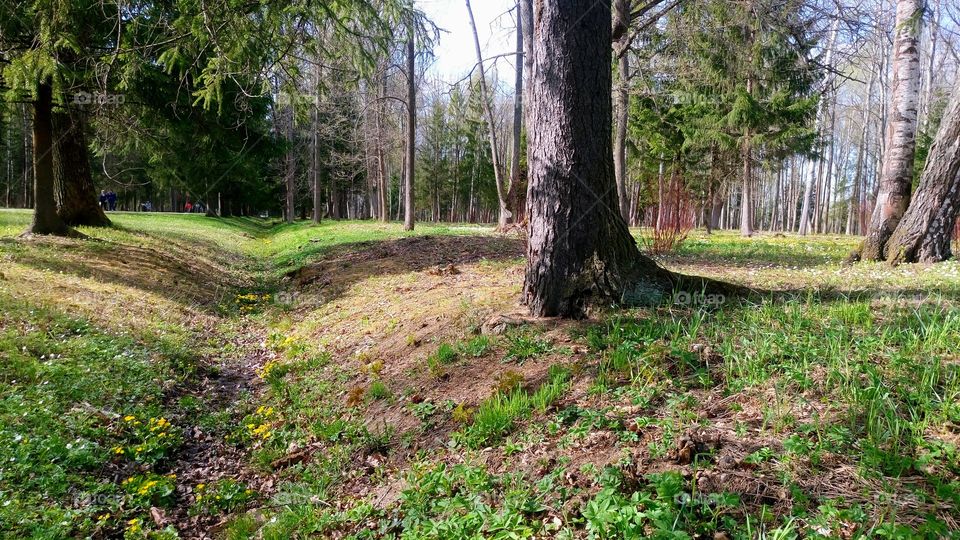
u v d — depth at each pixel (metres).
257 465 4.36
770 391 3.47
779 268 8.84
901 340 3.92
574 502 2.73
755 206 54.31
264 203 45.75
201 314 8.77
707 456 2.88
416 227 24.05
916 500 2.34
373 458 4.10
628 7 8.19
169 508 3.75
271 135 18.66
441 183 52.94
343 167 41.16
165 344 6.60
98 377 5.11
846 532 2.22
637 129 25.14
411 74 19.75
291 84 7.57
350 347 6.72
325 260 13.31
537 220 5.49
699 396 3.59
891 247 8.75
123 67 7.93
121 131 14.48
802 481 2.56
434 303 7.22
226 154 17.20
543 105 5.34
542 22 5.26
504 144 40.62
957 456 2.56
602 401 3.77
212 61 6.51
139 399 5.07
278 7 6.45
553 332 5.05
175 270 11.30
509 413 3.86
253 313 9.77
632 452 3.02
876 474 2.53
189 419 5.14
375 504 3.44
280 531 3.28
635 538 2.27
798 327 4.35
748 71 15.91
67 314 6.48
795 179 43.06
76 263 9.46
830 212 49.97
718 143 22.95
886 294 5.62
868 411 3.02
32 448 3.76
